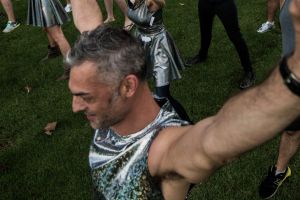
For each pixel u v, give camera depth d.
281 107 0.74
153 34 3.65
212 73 4.91
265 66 4.91
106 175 1.34
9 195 3.54
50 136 4.24
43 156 3.96
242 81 4.55
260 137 0.80
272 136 0.79
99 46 1.18
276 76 0.74
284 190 3.22
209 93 4.53
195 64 5.13
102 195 1.39
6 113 4.73
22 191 3.57
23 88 5.21
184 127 1.20
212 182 3.34
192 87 4.67
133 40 1.23
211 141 0.91
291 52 0.71
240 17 6.19
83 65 1.19
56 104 4.79
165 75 3.70
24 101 4.93
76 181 3.60
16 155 4.03
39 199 3.47
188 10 6.80
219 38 5.71
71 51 1.23
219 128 0.89
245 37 5.62
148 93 1.29
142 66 1.22
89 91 1.21
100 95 1.21
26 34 6.81
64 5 7.59
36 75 5.49
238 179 3.35
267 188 3.13
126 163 1.28
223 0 4.31
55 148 4.05
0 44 6.57
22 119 4.61
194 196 3.25
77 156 3.90
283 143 2.94
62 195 3.48
